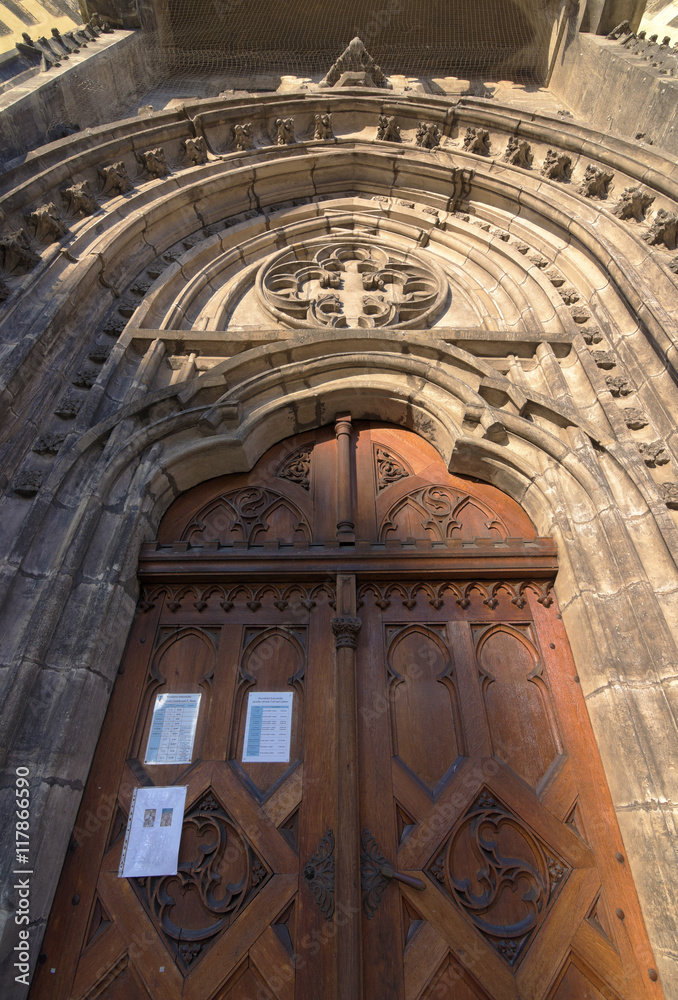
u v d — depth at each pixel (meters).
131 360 4.80
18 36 8.31
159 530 4.20
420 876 2.92
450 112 6.71
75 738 3.05
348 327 5.32
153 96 7.93
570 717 3.35
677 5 8.69
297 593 3.89
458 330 4.91
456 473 4.52
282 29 8.62
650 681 3.07
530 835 3.04
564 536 3.76
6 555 3.37
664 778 2.81
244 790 3.18
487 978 2.67
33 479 3.75
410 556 3.91
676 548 3.36
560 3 8.03
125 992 2.65
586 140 5.81
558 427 4.29
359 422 4.97
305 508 4.36
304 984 2.65
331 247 6.30
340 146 6.79
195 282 5.57
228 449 4.37
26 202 4.95
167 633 3.72
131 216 5.51
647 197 5.16
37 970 2.64
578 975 2.68
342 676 3.44
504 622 3.74
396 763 3.25
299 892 2.88
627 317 4.73
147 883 2.92
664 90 5.80
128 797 3.14
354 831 2.95
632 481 3.74
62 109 6.21
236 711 3.45
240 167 6.40
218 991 2.66
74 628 3.31
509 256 5.68
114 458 3.97
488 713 3.41
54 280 4.64
